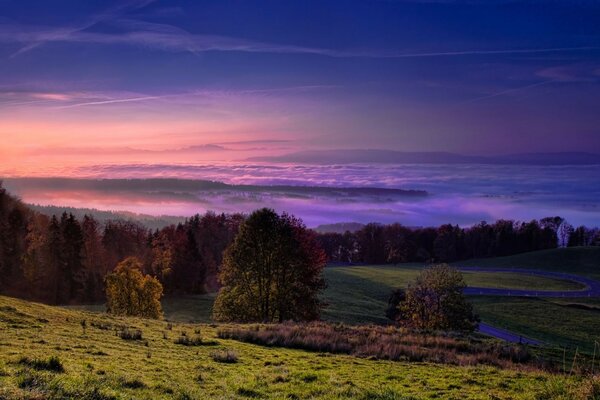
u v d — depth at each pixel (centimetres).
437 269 7100
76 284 9812
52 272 9612
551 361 2816
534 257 17725
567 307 9762
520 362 2759
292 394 1503
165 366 1833
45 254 9644
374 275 14275
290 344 2839
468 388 1834
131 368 1695
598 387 1531
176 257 10438
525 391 1788
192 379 1642
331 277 13612
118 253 12025
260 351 2525
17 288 9681
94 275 10062
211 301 9244
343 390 1591
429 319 6788
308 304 5597
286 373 1869
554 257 17250
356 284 12569
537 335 7881
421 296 6881
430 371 2194
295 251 5575
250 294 5547
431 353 2652
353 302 10106
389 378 1994
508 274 14638
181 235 11831
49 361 1445
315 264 5759
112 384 1326
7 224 9756
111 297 6378
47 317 2912
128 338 2523
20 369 1325
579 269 15338
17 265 9825
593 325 8512
